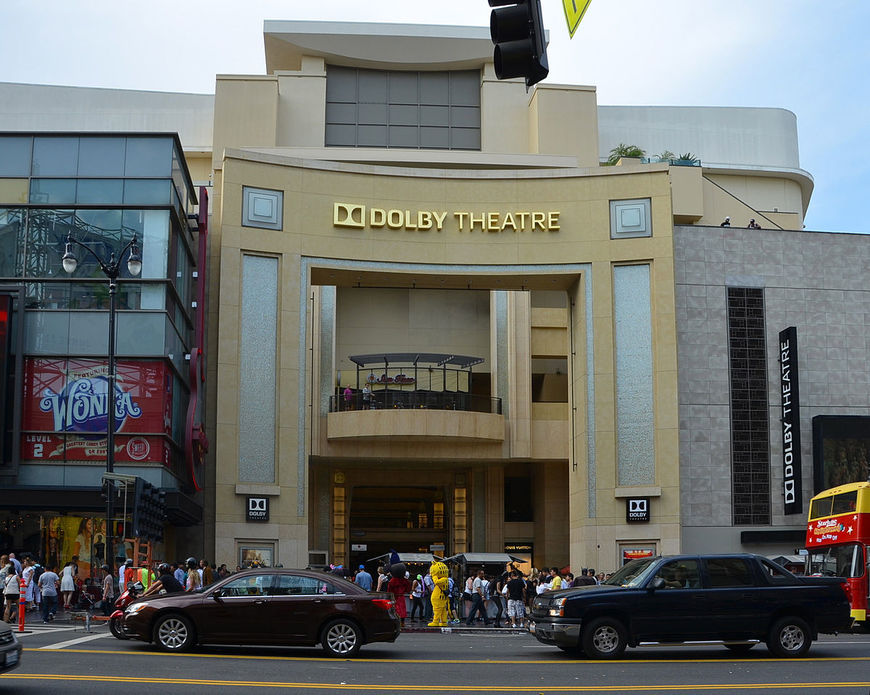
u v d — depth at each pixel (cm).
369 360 5103
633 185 4438
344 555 5572
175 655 1800
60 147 3716
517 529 5691
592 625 1897
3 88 6216
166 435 3603
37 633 2291
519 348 5331
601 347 4344
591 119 5750
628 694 1449
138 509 2856
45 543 3588
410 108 5928
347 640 1859
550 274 4412
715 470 4450
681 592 1933
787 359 4494
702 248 4625
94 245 3662
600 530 4222
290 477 4131
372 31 5753
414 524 6256
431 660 1847
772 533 4384
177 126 6238
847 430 4522
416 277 4441
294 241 4291
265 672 1605
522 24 865
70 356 3603
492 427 5084
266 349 4209
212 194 5016
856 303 4697
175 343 3859
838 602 1994
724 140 6612
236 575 1891
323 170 4375
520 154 5488
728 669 1766
